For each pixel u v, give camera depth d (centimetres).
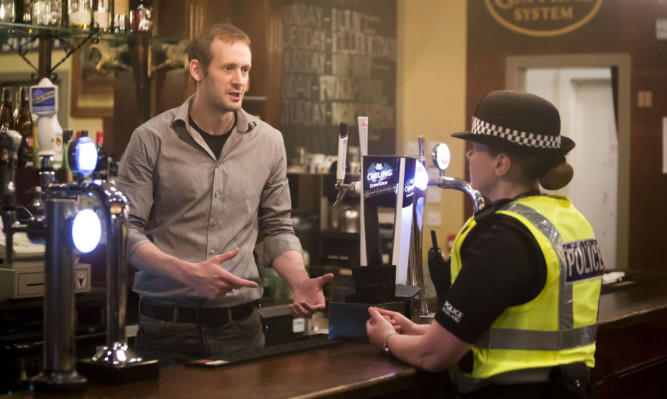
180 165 256
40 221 174
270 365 199
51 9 350
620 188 710
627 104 706
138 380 179
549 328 189
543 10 719
